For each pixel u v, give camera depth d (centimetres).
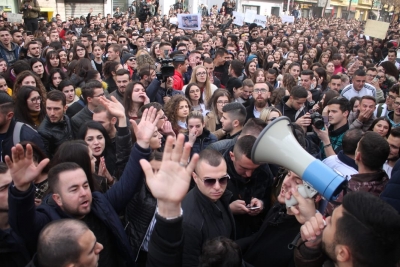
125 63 810
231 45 1070
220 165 223
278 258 225
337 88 690
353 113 513
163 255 160
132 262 237
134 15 2220
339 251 137
